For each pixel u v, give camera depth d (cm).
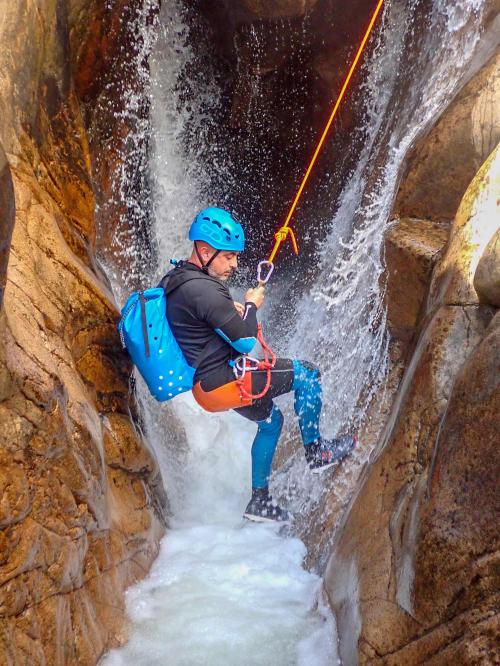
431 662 255
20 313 304
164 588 379
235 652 331
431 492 269
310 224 639
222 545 420
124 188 517
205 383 381
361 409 426
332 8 520
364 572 314
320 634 340
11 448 263
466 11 432
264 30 539
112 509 358
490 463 248
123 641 336
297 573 396
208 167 620
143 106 526
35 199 357
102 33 454
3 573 254
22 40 355
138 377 475
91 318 371
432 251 376
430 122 423
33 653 265
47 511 280
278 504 457
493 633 236
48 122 388
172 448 500
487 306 303
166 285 378
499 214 317
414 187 408
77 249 393
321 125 592
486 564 242
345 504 402
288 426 500
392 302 400
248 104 583
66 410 302
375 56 532
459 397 269
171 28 528
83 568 314
